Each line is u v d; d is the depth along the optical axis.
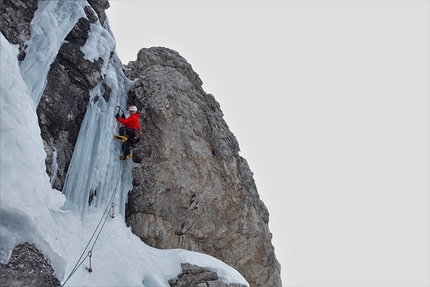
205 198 11.80
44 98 8.59
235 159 13.02
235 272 10.59
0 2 7.76
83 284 7.81
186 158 11.62
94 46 10.20
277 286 13.62
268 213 14.12
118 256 8.87
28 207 5.92
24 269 5.60
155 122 11.41
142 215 10.57
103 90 10.55
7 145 5.92
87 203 9.20
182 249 10.48
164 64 13.66
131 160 10.95
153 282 8.91
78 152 9.34
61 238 7.84
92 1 11.15
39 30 8.38
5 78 6.30
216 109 14.10
